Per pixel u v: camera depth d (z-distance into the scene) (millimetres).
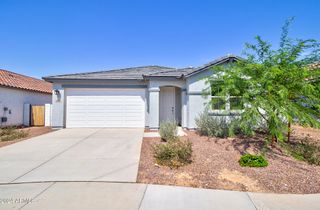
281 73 6902
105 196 4211
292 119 7012
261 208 3820
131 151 7891
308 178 5293
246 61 8398
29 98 17500
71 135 11398
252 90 7445
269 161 6633
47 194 4273
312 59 7504
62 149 8180
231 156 7086
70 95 14273
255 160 6133
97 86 14328
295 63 7426
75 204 3857
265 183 4988
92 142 9539
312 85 7066
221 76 8641
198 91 12805
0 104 14453
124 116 14453
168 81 13719
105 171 5672
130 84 14492
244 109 7711
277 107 6754
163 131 10016
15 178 5129
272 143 8234
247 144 8742
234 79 7656
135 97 14516
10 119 15258
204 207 3820
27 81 19328
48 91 20109
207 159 6746
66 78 13875
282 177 5344
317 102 7121
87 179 5098
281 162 6539
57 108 13938
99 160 6699
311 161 6527
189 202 4012
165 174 5492
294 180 5168
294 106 7074
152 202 3986
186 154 6422
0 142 9555
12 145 8875
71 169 5820
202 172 5652
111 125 14430
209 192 4488
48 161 6578
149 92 13680
